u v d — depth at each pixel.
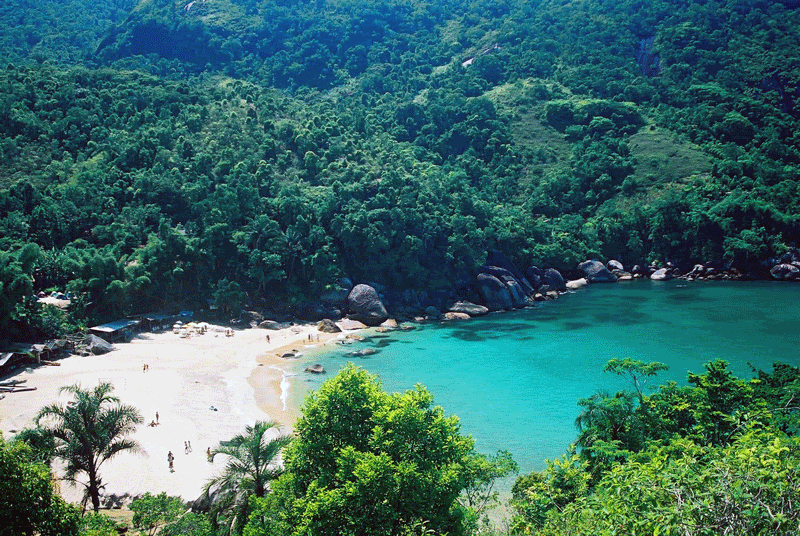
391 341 91.56
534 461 48.38
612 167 166.25
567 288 135.75
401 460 25.33
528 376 71.56
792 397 38.06
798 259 135.25
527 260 134.12
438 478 25.42
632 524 16.86
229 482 33.62
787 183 147.88
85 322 86.81
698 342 83.56
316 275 107.06
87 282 89.50
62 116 133.00
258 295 106.56
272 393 66.69
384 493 23.42
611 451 35.12
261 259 104.69
